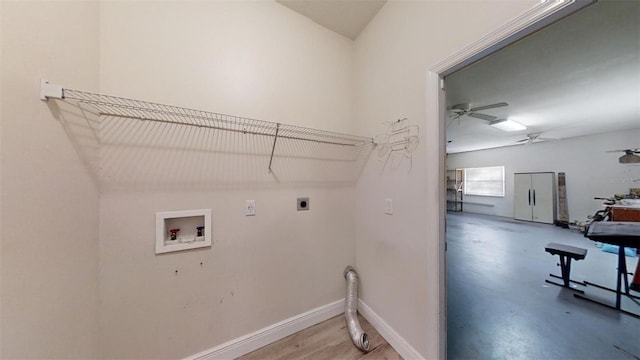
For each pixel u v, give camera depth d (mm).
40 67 802
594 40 1831
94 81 1094
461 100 3133
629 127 4898
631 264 3273
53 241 849
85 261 1029
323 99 1898
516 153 7121
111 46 1166
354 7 1729
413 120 1443
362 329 1779
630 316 2037
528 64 2203
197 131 1380
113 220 1164
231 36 1506
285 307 1708
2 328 661
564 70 2322
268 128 1631
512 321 1960
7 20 683
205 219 1396
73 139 962
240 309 1528
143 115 1236
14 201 701
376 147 1793
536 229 5699
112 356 1170
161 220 1273
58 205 876
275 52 1673
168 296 1305
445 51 1232
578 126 4738
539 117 4023
